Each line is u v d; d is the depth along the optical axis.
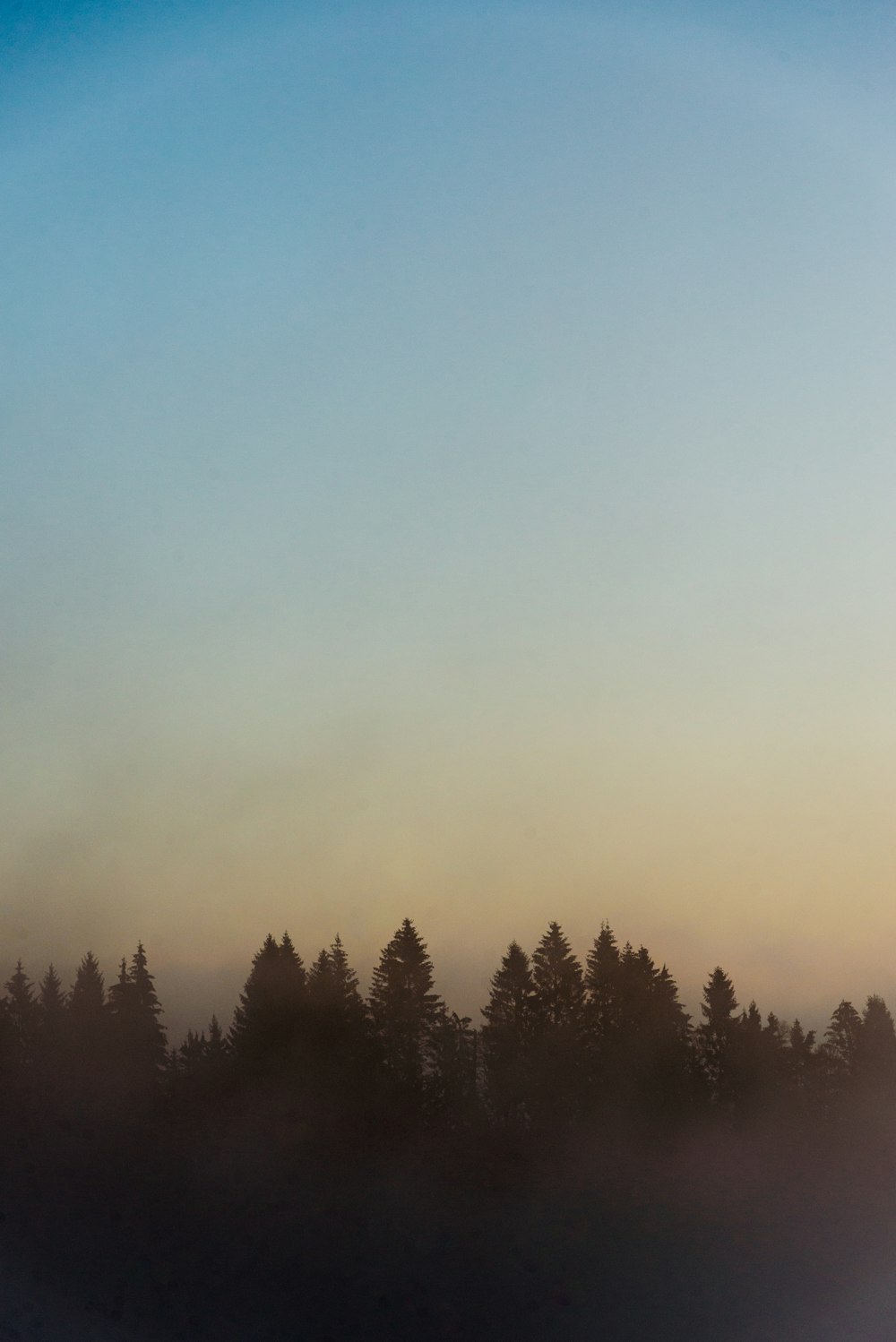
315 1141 22.94
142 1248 15.48
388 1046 35.56
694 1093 34.97
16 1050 34.09
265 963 35.69
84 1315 13.39
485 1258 16.50
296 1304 14.41
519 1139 25.16
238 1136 22.66
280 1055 33.44
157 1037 35.62
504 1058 35.72
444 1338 13.91
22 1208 16.20
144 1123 22.41
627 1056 35.53
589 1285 15.75
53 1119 21.31
